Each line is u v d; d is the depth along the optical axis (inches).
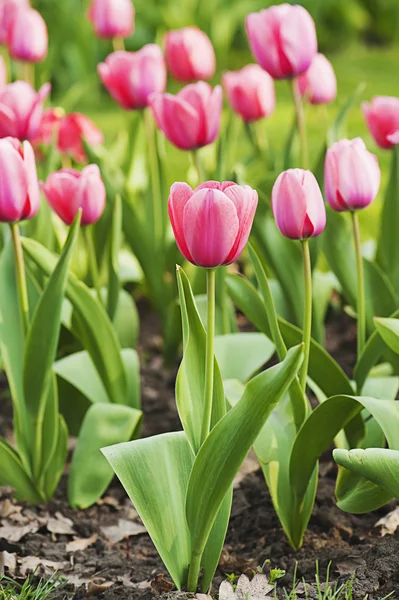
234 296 122.0
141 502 98.8
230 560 114.3
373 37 514.9
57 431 133.0
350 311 193.2
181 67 189.8
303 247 102.7
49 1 446.0
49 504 135.1
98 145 176.9
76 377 146.3
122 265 201.2
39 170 174.1
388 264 155.2
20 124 134.5
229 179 137.1
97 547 124.6
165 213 182.9
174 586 107.5
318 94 180.4
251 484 137.1
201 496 95.6
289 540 115.3
